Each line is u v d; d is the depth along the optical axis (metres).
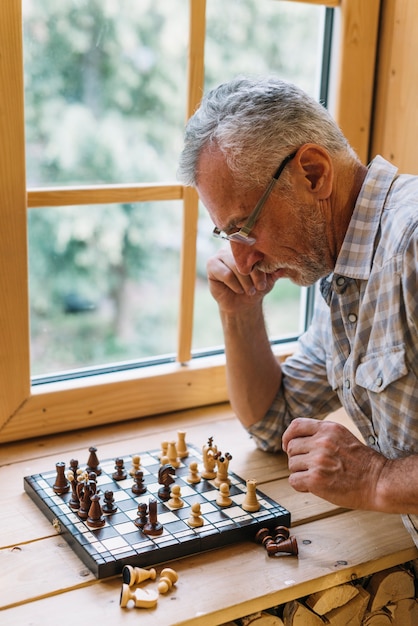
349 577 1.24
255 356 1.54
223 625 1.19
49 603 1.11
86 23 3.46
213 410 1.78
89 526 1.24
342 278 1.27
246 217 1.21
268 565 1.23
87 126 3.65
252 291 1.46
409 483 1.16
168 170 3.82
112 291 3.90
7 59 1.39
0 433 1.56
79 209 3.70
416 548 1.32
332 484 1.21
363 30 1.77
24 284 1.52
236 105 1.18
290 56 2.79
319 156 1.20
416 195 1.21
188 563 1.21
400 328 1.18
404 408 1.21
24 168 1.46
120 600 1.12
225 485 1.35
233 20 3.13
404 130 1.77
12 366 1.54
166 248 3.89
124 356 4.03
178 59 3.66
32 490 1.36
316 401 1.57
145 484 1.39
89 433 1.64
